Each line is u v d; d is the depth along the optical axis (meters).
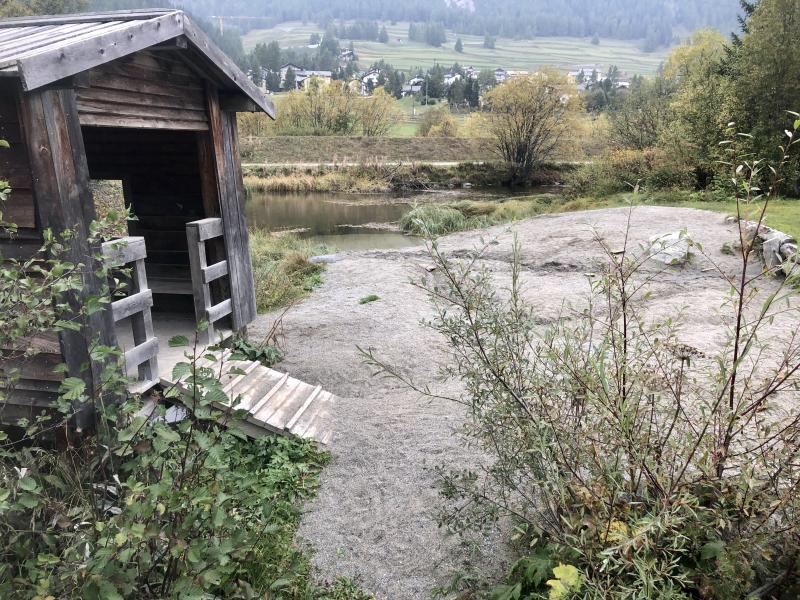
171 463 2.71
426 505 4.31
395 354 7.61
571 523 2.71
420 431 5.38
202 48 5.54
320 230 23.16
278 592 3.46
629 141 30.72
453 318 3.27
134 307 4.70
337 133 52.34
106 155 7.66
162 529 2.46
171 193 7.56
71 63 3.84
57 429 4.13
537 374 3.27
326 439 5.39
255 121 50.28
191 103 5.98
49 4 29.34
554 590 2.20
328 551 3.96
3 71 3.48
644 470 2.78
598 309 8.33
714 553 2.66
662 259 10.87
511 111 40.00
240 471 3.44
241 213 6.99
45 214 3.94
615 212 15.98
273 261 13.15
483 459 4.75
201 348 6.12
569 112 40.03
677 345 3.35
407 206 30.55
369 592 3.59
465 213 24.94
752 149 17.78
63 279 3.31
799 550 2.60
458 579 3.35
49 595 2.26
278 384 6.03
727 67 23.39
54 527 2.69
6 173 3.98
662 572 2.43
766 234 10.46
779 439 2.82
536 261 12.30
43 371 4.13
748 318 7.67
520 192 37.12
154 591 2.65
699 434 2.91
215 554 2.47
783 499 2.60
